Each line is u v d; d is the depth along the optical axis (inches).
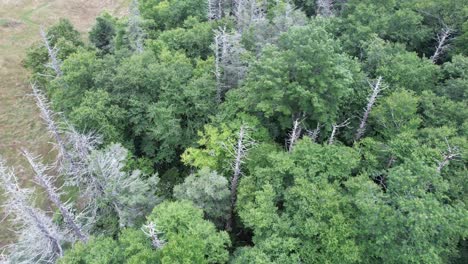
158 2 1808.6
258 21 1435.8
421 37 1384.1
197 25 1542.8
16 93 1932.8
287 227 786.8
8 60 2145.7
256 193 839.1
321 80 1007.0
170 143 1248.2
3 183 885.2
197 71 1301.7
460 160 920.9
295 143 1003.3
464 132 981.2
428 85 1179.9
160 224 802.8
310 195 796.6
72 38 1702.8
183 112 1238.3
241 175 1039.0
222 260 788.6
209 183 928.9
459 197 858.8
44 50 1578.5
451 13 1422.2
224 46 1279.5
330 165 876.6
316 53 1004.6
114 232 1007.0
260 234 794.8
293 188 818.8
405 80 1149.1
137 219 964.0
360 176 846.5
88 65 1273.4
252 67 1131.9
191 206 848.3
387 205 747.4
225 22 1604.3
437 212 700.7
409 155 906.1
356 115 1168.2
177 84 1235.2
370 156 937.5
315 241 777.6
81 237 970.7
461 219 717.9
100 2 2736.2
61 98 1250.6
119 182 973.2
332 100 1053.8
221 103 1250.6
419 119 994.7
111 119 1170.6
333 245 743.1
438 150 869.8
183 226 813.2
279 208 897.5
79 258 797.2
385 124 1047.6
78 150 1025.5
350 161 876.0
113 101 1216.8
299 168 858.8
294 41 1024.2
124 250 799.7
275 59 1025.5
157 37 1628.9
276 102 1039.6
